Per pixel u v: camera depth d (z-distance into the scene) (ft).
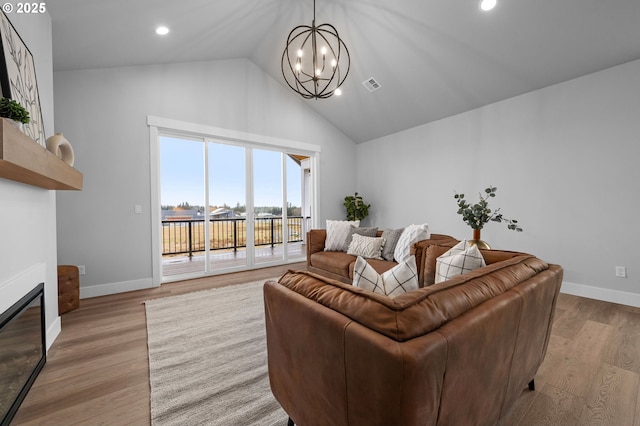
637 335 7.44
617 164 9.68
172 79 12.80
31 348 5.64
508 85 11.62
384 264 10.02
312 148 17.88
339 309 3.08
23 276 5.35
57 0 6.95
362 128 18.21
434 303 2.90
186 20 9.69
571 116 10.63
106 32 8.92
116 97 11.44
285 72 15.31
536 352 4.72
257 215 15.99
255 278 13.53
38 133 6.49
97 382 5.57
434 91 13.24
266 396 5.16
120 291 11.41
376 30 11.06
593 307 9.41
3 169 4.04
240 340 7.29
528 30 9.12
